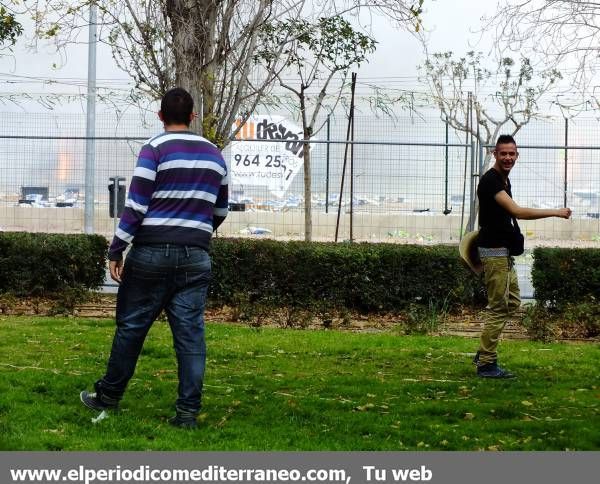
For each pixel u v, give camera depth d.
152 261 9.03
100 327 13.52
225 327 13.80
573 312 14.04
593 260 14.62
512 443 9.05
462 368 11.57
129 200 9.00
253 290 14.92
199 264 9.10
